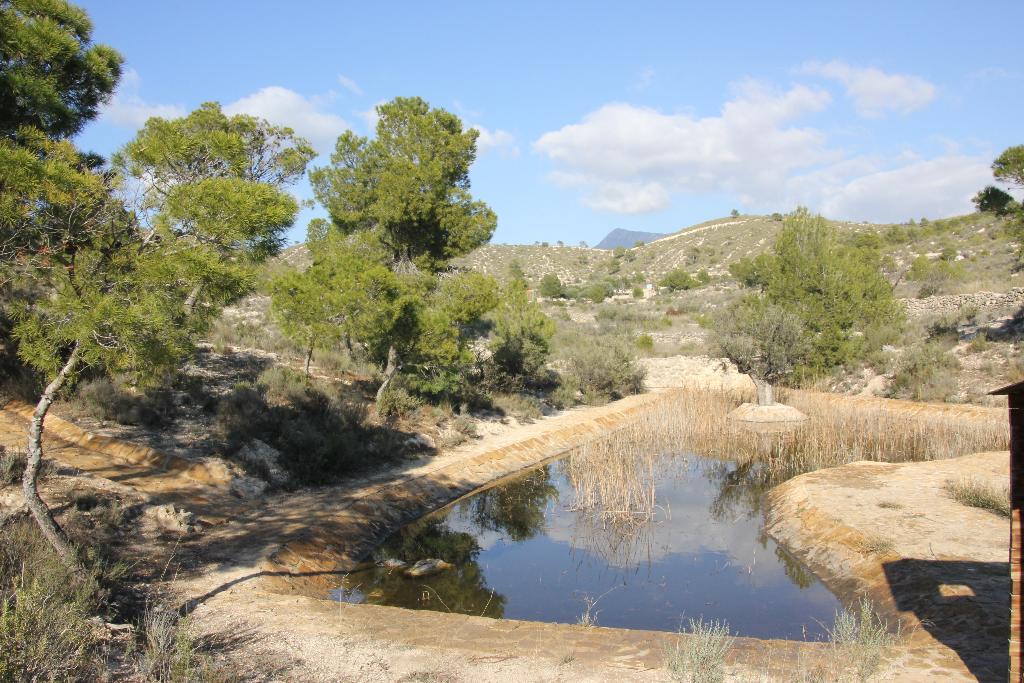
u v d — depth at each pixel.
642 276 103.00
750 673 6.07
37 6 8.91
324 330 16.55
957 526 10.55
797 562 10.83
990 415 21.08
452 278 22.47
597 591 9.75
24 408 13.32
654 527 12.91
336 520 11.62
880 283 31.70
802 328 26.59
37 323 6.73
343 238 23.72
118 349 6.53
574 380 28.77
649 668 6.27
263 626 7.26
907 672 6.05
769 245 110.19
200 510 10.87
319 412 16.70
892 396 25.70
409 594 9.55
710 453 19.55
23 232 6.54
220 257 7.02
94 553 7.73
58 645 5.05
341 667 6.24
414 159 24.86
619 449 18.48
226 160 7.39
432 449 17.58
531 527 13.12
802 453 18.86
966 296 36.84
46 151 7.62
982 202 23.02
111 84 10.05
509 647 6.88
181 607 7.56
